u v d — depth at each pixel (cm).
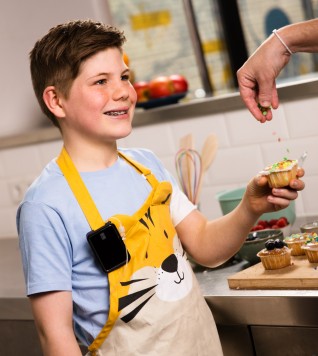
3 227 330
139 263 161
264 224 223
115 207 164
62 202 160
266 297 172
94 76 160
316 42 171
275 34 173
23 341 224
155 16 387
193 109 264
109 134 161
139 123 278
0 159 321
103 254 158
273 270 185
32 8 331
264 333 177
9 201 324
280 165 160
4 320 227
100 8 346
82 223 160
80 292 161
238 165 262
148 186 172
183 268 168
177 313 163
